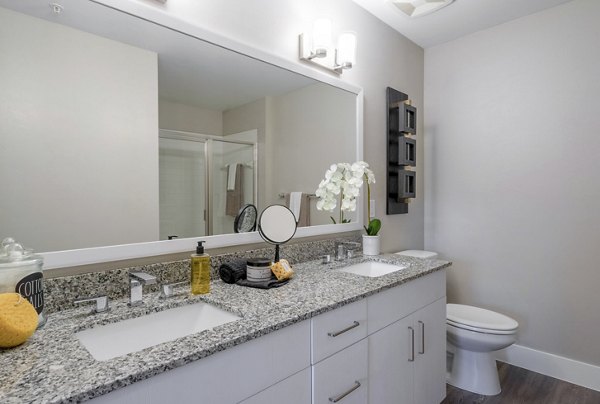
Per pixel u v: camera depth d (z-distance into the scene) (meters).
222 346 0.80
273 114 1.64
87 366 0.69
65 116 1.04
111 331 0.96
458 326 1.96
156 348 0.77
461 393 2.03
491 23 2.39
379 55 2.30
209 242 1.40
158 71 1.25
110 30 1.13
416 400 1.61
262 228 1.49
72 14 1.05
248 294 1.20
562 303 2.19
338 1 1.98
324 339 1.09
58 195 1.03
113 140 1.14
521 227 2.34
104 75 1.12
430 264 1.79
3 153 0.94
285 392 0.97
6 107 0.94
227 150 1.47
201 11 1.35
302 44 1.74
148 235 1.22
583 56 2.09
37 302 0.88
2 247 0.87
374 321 1.32
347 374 1.19
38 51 1.00
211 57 1.40
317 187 1.85
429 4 2.13
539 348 2.28
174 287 1.25
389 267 1.87
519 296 2.36
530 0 2.12
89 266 1.09
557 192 2.20
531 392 2.04
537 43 2.25
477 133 2.52
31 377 0.65
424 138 2.78
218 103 1.43
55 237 1.02
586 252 2.10
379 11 2.21
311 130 1.82
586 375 2.09
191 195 1.35
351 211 2.04
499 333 1.86
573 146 2.13
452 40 2.63
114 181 1.14
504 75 2.39
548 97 2.22
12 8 0.96
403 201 2.47
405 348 1.52
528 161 2.30
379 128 2.30
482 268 2.52
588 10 2.07
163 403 0.72
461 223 2.61
